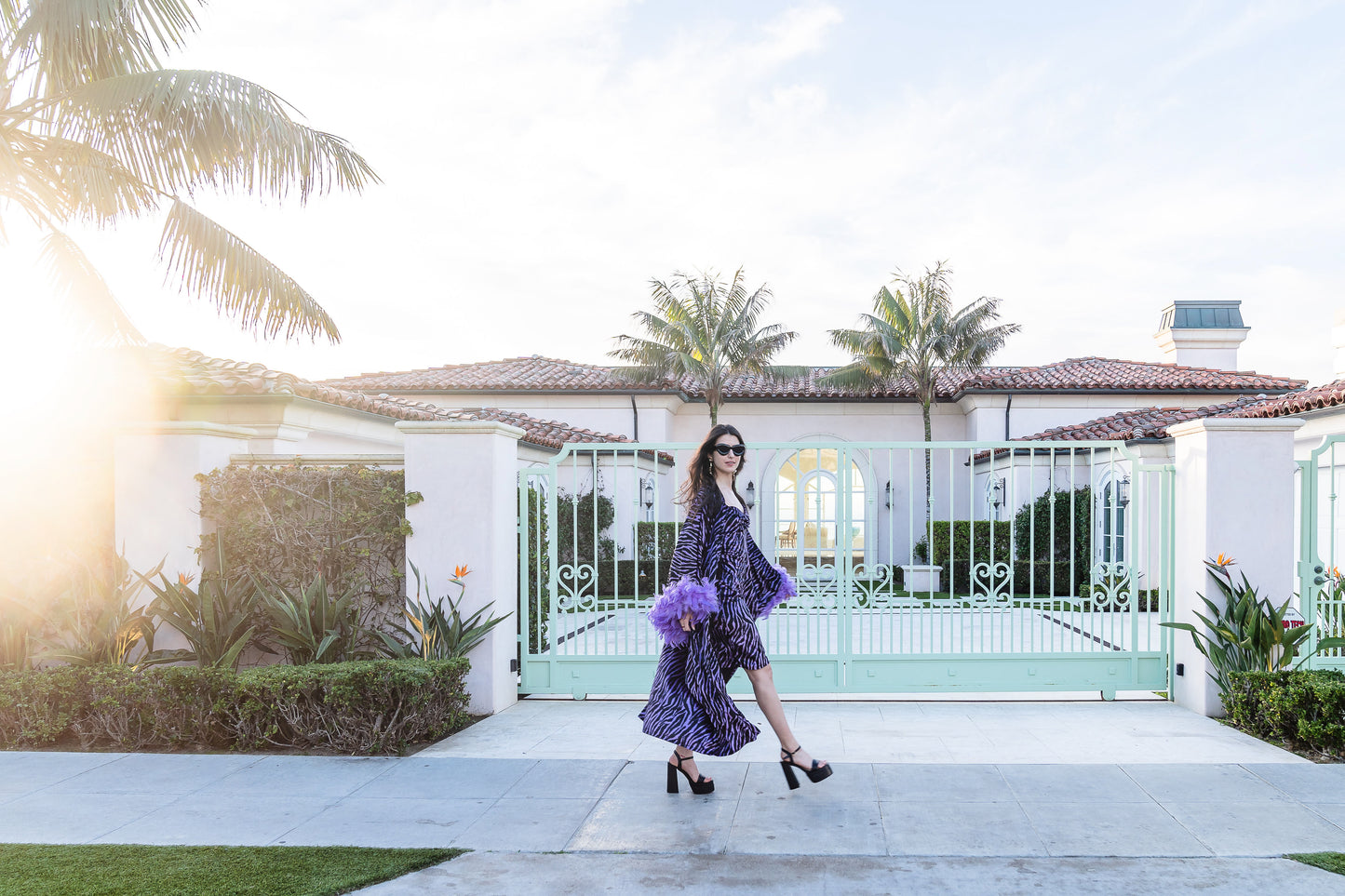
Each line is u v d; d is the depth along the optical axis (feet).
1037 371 68.08
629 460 56.70
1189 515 19.84
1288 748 16.21
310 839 11.58
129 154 21.80
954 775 14.42
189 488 20.81
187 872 10.25
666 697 12.89
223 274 23.32
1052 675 20.57
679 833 11.71
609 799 13.28
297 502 20.89
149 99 20.27
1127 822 11.95
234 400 30.25
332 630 19.02
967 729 17.97
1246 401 49.62
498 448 20.33
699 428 70.59
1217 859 10.59
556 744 16.96
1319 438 34.12
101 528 21.95
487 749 16.61
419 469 20.13
